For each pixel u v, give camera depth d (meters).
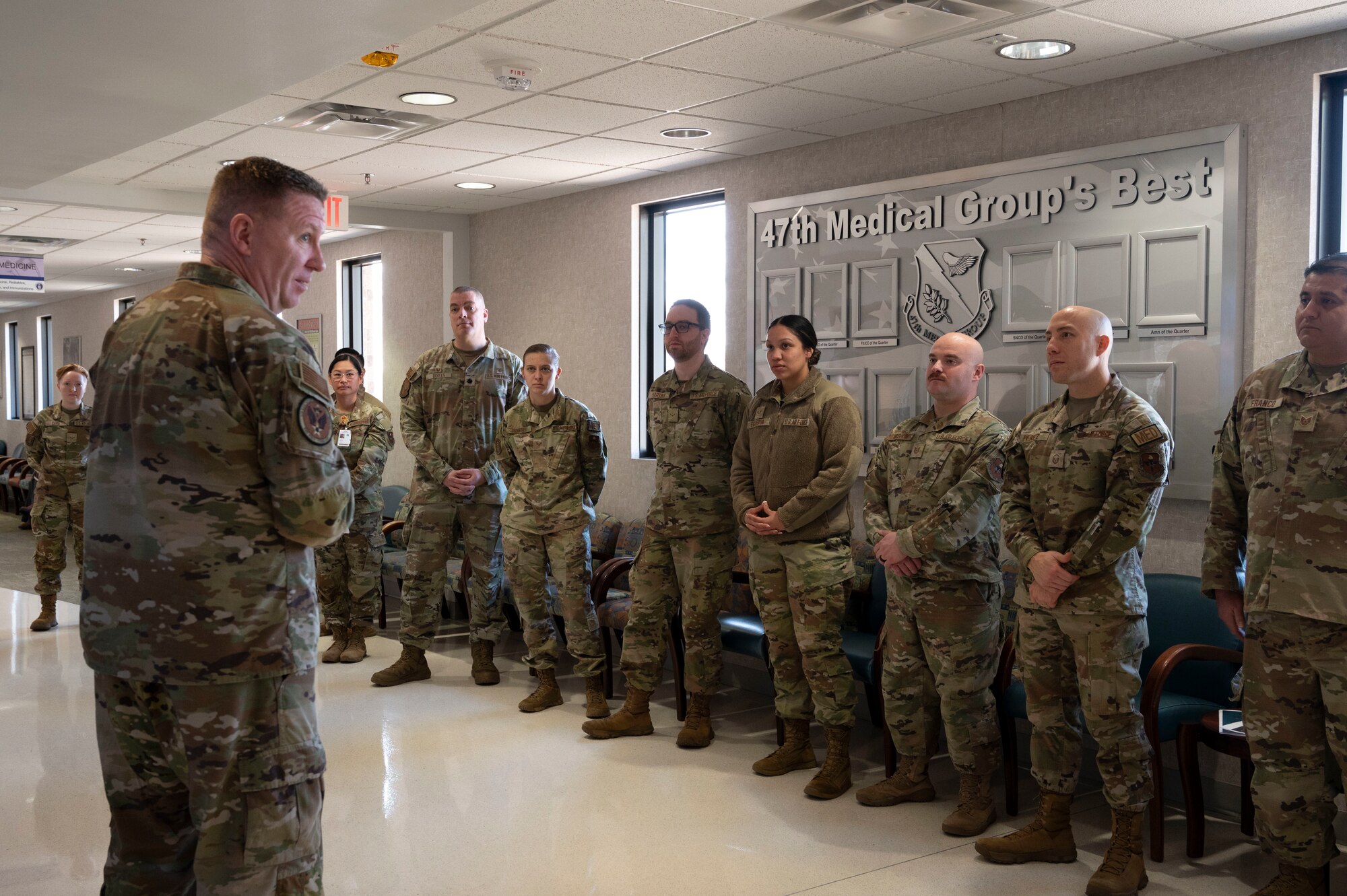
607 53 4.17
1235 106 4.14
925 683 3.88
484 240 8.12
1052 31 3.88
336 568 6.22
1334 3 3.56
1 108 3.91
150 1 2.82
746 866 3.39
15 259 10.84
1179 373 4.29
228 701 1.98
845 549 4.12
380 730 4.80
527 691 5.52
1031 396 4.79
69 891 3.18
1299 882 2.98
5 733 4.73
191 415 1.96
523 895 3.18
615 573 5.36
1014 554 3.44
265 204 2.12
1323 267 2.86
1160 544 4.40
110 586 2.00
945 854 3.49
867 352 5.47
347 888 3.23
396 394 9.16
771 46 4.09
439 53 4.17
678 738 4.62
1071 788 3.45
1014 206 4.82
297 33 3.08
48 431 6.91
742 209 6.17
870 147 5.48
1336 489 2.82
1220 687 3.85
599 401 7.22
